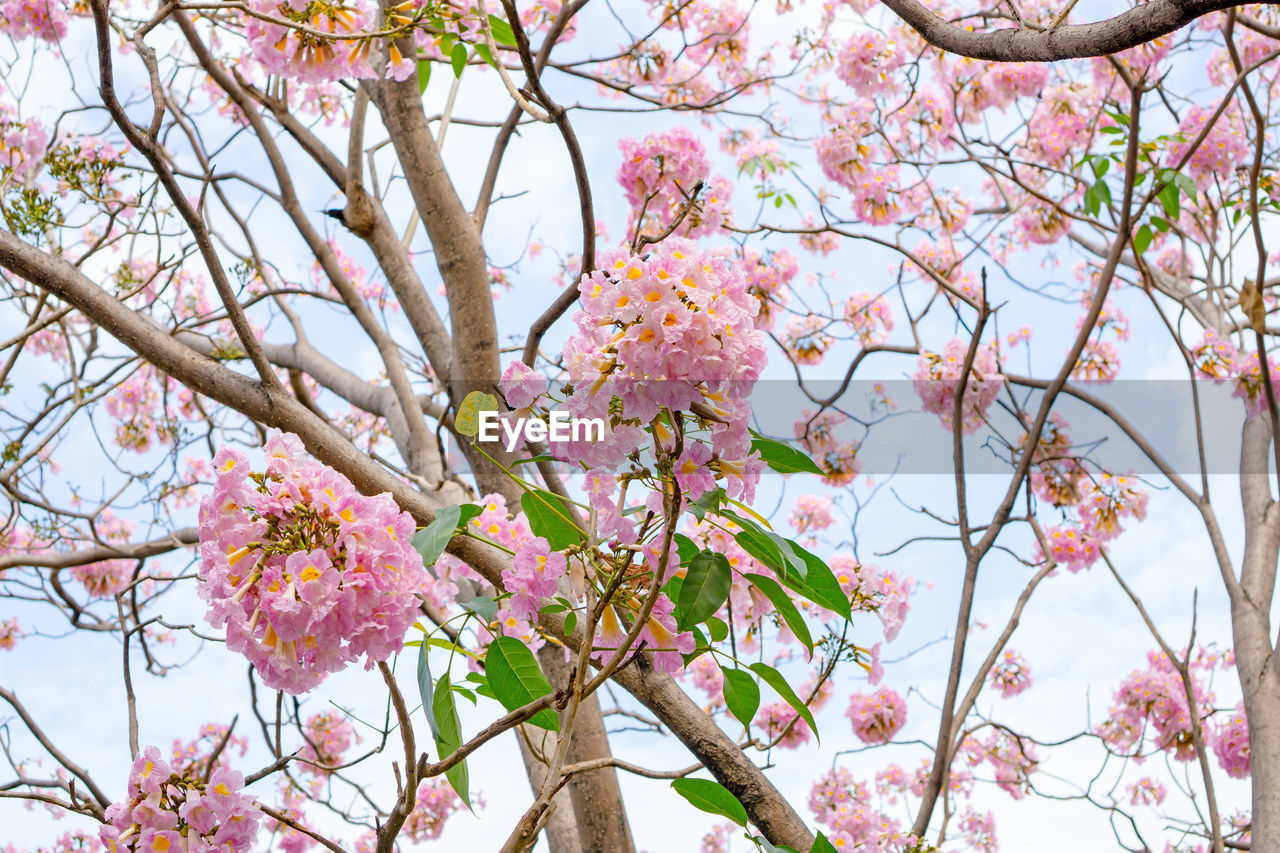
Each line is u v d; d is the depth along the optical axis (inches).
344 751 191.8
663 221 127.4
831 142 187.3
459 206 123.0
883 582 75.6
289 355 182.2
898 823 153.7
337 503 41.9
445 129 156.6
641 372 41.7
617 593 48.8
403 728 43.5
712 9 201.9
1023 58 48.6
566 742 43.4
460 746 50.4
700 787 52.1
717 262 44.6
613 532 46.4
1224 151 149.4
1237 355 146.1
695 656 53.9
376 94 126.6
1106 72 191.5
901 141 216.4
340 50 92.6
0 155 137.7
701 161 123.0
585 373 43.1
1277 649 107.4
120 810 54.6
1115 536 162.2
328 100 173.5
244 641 41.1
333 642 40.9
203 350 188.7
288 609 38.9
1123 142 134.3
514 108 129.8
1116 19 43.6
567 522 50.8
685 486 45.5
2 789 78.0
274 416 75.2
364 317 151.3
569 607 52.1
